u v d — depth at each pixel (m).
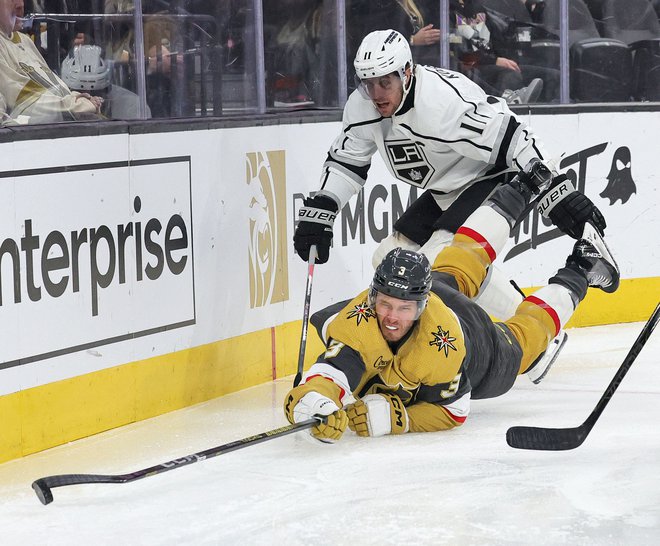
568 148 13.54
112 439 8.76
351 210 11.77
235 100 11.06
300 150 11.27
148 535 6.37
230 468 7.69
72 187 8.59
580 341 12.64
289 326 11.16
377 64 9.12
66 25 9.35
